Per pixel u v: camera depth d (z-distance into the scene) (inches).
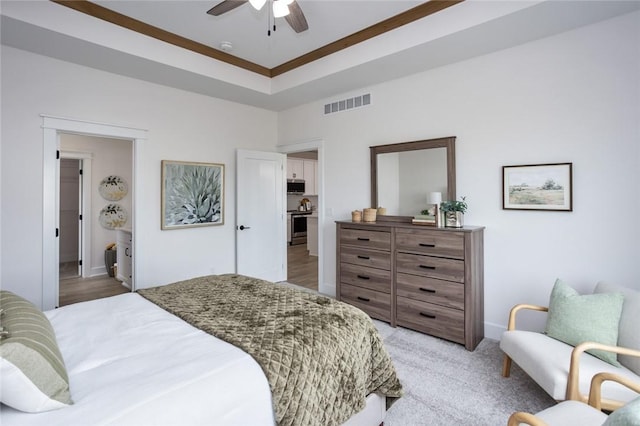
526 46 113.7
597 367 70.4
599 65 100.7
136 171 148.8
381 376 71.4
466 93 127.6
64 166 263.4
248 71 160.4
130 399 42.8
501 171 119.7
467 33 106.9
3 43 113.7
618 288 83.7
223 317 72.4
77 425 38.3
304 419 53.8
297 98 177.5
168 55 132.0
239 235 182.4
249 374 51.4
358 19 118.8
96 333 64.8
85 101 133.6
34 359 40.9
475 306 115.1
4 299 61.3
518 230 116.5
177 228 162.1
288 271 233.8
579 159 104.4
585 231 103.8
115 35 118.0
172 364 52.1
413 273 126.8
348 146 167.5
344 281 150.4
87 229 215.2
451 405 83.0
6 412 40.1
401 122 146.9
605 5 91.5
